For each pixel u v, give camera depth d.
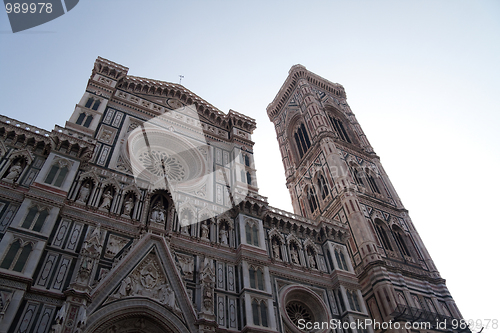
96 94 40.31
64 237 26.19
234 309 29.19
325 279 36.81
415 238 52.50
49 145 30.83
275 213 39.75
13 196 26.58
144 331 25.45
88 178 30.86
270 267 34.44
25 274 22.45
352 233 48.62
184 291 27.48
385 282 41.19
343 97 85.69
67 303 22.62
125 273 26.42
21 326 20.94
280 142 80.56
